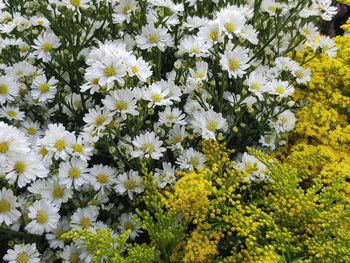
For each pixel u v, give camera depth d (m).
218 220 0.26
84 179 0.26
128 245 0.24
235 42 0.30
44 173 0.25
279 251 0.26
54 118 0.32
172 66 0.33
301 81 0.32
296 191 0.25
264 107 0.31
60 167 0.26
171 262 0.25
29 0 0.35
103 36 0.32
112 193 0.29
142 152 0.26
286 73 0.31
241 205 0.25
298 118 0.33
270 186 0.27
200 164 0.28
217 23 0.27
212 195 0.28
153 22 0.29
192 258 0.24
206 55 0.28
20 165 0.24
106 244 0.24
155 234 0.24
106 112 0.25
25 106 0.32
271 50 0.33
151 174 0.25
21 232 0.26
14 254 0.25
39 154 0.26
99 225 0.27
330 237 0.24
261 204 0.28
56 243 0.26
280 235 0.24
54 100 0.31
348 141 0.31
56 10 0.32
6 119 0.31
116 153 0.27
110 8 0.31
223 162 0.27
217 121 0.27
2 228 0.25
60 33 0.31
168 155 0.30
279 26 0.32
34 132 0.31
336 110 0.33
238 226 0.24
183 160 0.28
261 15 0.33
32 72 0.31
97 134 0.26
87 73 0.25
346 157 0.31
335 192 0.26
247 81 0.28
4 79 0.29
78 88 0.31
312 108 0.33
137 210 0.25
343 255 0.24
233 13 0.28
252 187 0.29
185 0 0.33
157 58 0.30
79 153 0.26
